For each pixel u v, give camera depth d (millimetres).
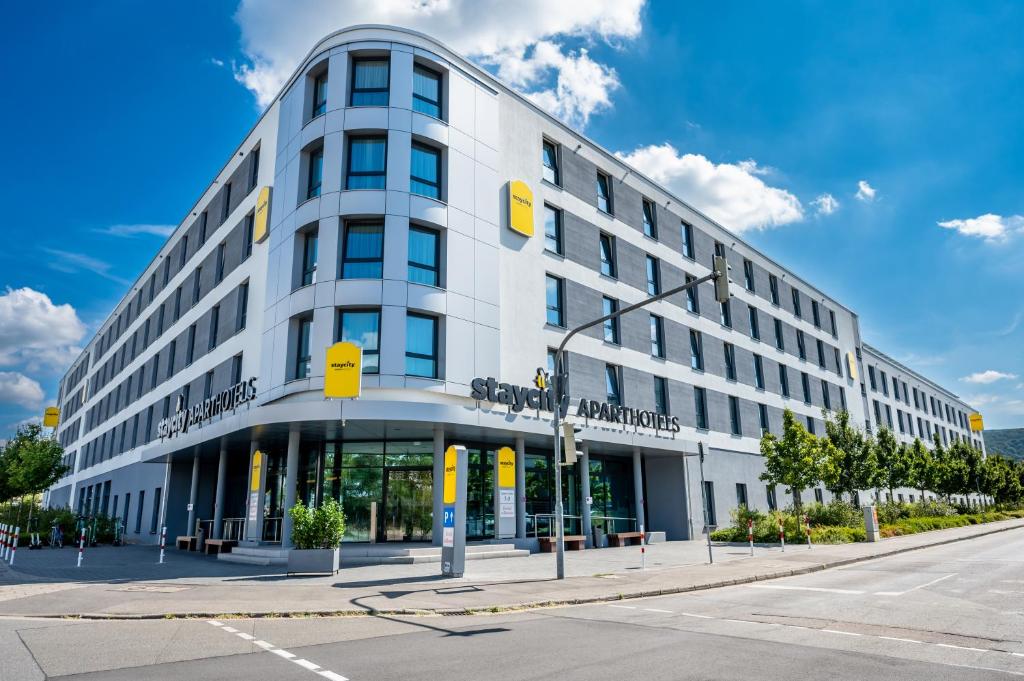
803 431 28141
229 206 31594
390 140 22422
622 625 10109
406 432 22000
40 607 11266
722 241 40406
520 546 23156
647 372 31969
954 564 18844
